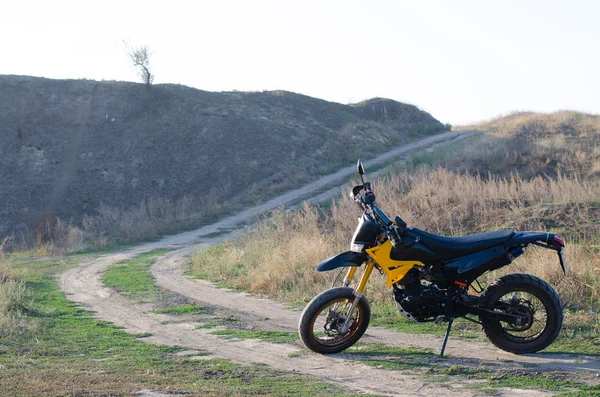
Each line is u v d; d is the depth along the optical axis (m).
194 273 16.12
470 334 7.44
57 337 8.11
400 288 6.64
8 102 52.16
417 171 30.66
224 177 43.44
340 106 62.94
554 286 9.20
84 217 39.28
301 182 41.16
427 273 6.38
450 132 56.41
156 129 50.25
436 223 16.72
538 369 5.78
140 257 22.48
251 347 7.34
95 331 8.60
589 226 14.34
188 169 45.16
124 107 53.06
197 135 49.16
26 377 5.61
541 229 14.83
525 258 10.52
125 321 9.53
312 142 49.19
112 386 5.23
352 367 6.16
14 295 10.64
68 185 43.50
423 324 8.14
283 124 52.53
